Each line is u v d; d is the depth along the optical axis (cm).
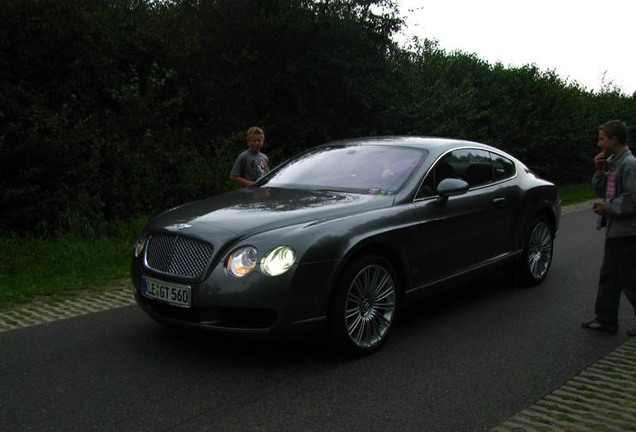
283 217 396
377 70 1700
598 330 471
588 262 747
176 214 426
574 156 2322
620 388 355
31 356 401
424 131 1831
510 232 566
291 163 553
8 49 1092
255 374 371
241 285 358
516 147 2159
